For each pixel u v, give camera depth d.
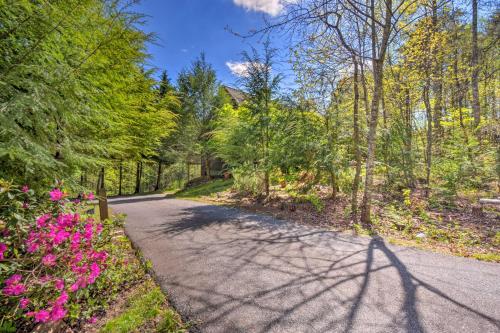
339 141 7.71
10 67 2.95
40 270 2.29
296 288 2.99
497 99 11.76
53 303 2.07
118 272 3.17
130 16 4.45
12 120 2.65
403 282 3.07
